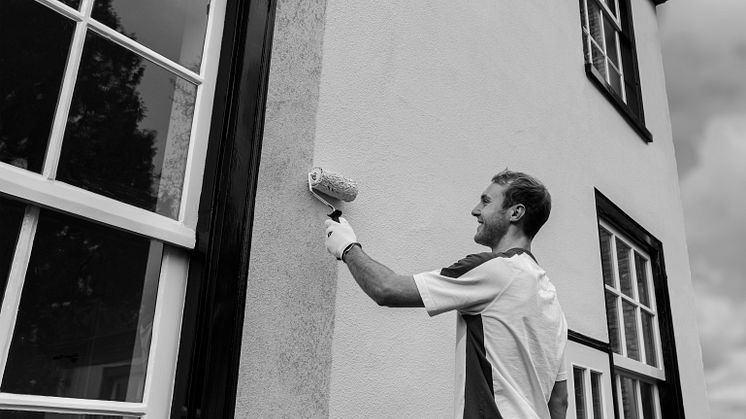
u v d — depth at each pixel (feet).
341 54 7.47
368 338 6.88
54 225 4.64
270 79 6.30
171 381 5.09
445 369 7.92
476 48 10.34
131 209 5.07
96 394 4.63
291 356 5.83
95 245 4.86
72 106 4.91
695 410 15.52
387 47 8.30
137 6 5.54
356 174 7.27
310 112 6.77
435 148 8.77
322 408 6.07
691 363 16.03
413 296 4.83
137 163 5.29
